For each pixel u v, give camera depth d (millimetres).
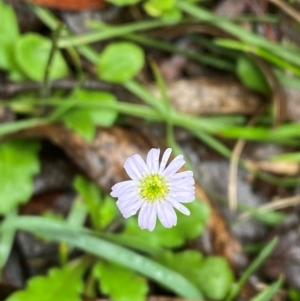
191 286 248
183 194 200
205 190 272
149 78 279
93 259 257
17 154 258
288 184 277
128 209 201
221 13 282
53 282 248
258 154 277
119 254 247
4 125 256
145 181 201
